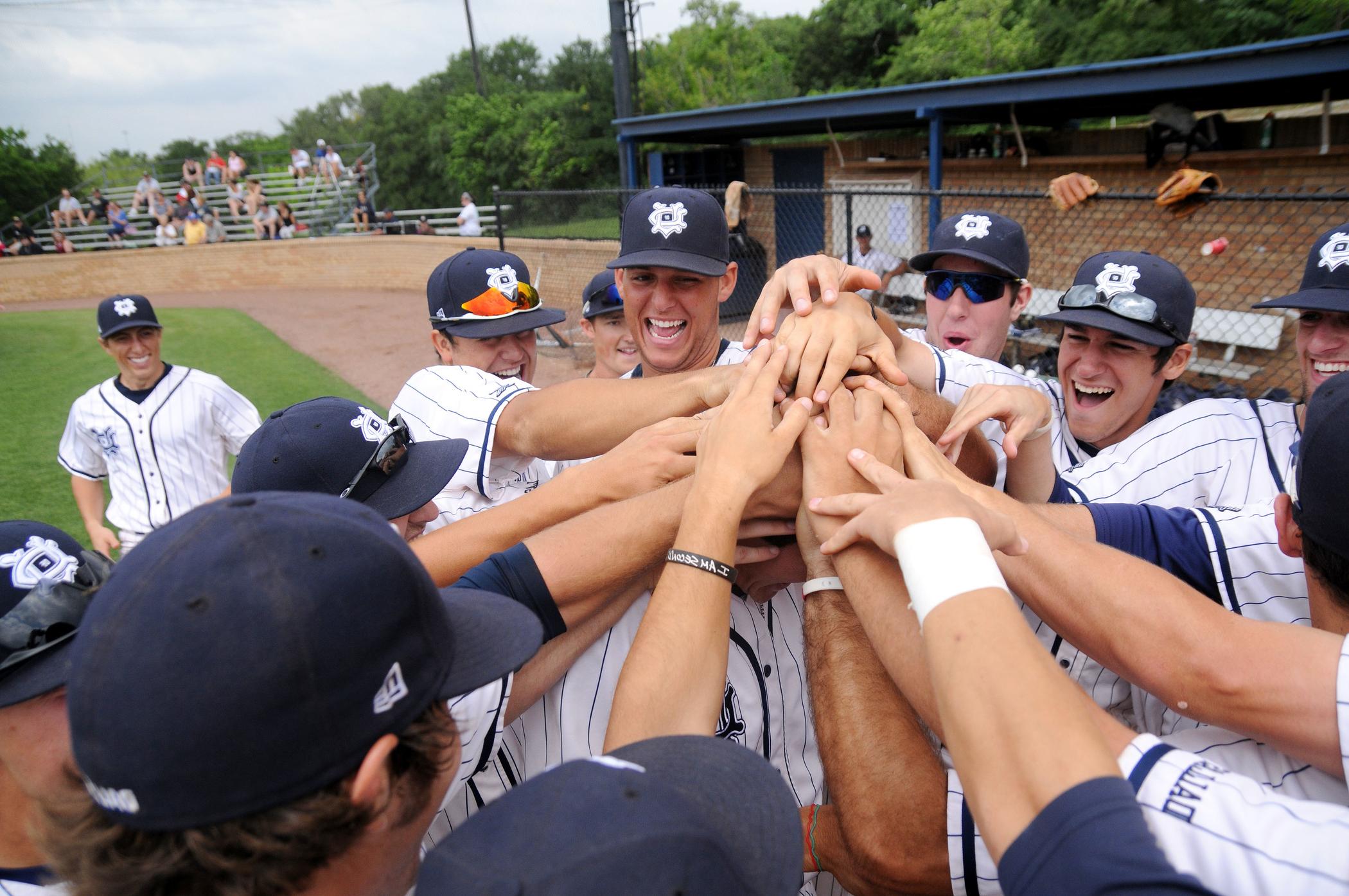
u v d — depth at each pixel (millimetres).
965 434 1555
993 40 18500
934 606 948
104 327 3945
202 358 12594
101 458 4309
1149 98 9438
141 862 758
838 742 1231
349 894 856
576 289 13148
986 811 843
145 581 766
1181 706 1118
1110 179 9617
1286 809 886
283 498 864
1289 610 1451
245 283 20984
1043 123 11961
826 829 1387
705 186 16141
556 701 1454
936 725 1023
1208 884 863
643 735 1097
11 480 7711
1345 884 814
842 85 26031
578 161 34500
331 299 18547
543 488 1552
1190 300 2699
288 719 755
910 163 12523
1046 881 778
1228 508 1550
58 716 1160
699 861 704
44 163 32969
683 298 2402
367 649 810
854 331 1524
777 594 1630
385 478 1787
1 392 10922
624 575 1350
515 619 1122
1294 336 7332
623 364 4152
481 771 1356
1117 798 788
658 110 34656
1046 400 1696
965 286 3600
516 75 46219
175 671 734
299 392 10625
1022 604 1511
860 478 1292
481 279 3145
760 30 36719
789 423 1331
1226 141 9180
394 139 40406
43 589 1178
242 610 750
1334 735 1006
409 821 889
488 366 3260
